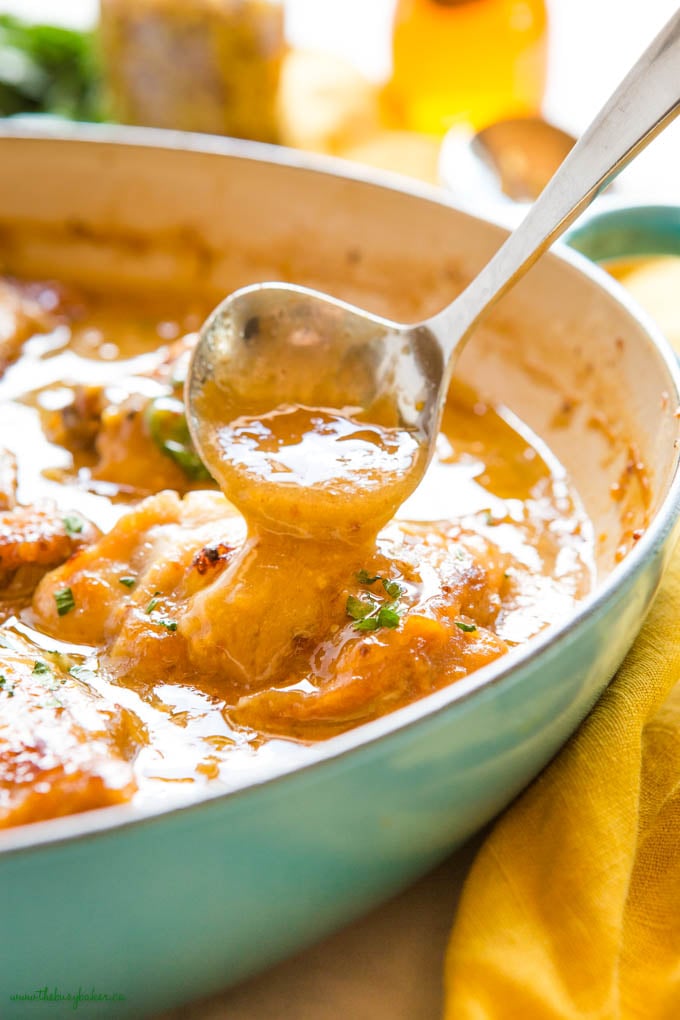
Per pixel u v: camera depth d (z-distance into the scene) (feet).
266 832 1.39
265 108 2.49
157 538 1.78
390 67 2.63
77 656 1.73
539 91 2.64
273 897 1.46
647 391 1.80
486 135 2.44
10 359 2.10
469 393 2.03
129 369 2.12
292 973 1.57
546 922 1.56
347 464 1.70
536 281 1.95
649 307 2.14
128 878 1.34
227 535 1.75
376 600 1.67
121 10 2.41
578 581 1.82
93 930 1.40
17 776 1.53
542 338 1.96
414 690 1.63
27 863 1.28
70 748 1.55
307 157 2.14
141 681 1.69
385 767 1.43
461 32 2.53
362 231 2.10
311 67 2.75
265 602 1.67
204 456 1.71
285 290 1.75
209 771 1.61
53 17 2.72
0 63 2.62
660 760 1.66
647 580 1.55
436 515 1.90
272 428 1.73
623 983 1.56
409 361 1.74
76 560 1.77
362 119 2.61
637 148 1.60
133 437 1.92
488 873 1.58
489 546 1.80
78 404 1.97
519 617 1.77
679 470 1.62
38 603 1.77
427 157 2.51
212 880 1.40
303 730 1.64
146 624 1.70
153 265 2.21
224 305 1.75
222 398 1.74
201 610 1.68
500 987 1.52
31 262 2.23
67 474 1.95
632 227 1.96
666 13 3.01
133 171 2.17
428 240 2.06
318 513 1.66
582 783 1.59
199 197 2.17
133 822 1.30
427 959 1.58
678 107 1.58
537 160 2.43
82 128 2.28
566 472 1.93
